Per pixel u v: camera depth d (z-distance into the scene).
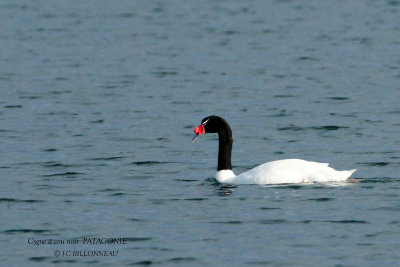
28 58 54.72
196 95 42.03
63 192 23.45
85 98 41.28
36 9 80.56
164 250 18.20
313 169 23.34
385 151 29.19
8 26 69.94
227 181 23.98
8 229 19.84
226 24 70.00
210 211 21.03
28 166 27.17
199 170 26.45
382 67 49.75
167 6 82.12
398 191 22.61
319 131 33.22
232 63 52.28
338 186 23.05
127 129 33.81
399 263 17.19
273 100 40.44
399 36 61.91
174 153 29.36
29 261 17.77
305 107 38.53
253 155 29.25
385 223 19.75
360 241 18.55
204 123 24.36
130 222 20.25
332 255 17.70
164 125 34.72
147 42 61.44
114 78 47.28
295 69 49.75
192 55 55.69
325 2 82.38
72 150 29.78
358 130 33.19
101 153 29.25
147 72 49.31
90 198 22.70
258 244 18.45
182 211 21.11
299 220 20.08
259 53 56.03
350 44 58.94
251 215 20.55
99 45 60.25
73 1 86.06
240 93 42.50
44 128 33.97
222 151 24.36
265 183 23.27
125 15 76.38
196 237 19.00
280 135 32.66
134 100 40.69
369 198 21.89
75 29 68.06
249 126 34.47
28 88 44.19
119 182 24.72
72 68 50.84
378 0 83.25
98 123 35.06
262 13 76.19
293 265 17.17
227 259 17.58
